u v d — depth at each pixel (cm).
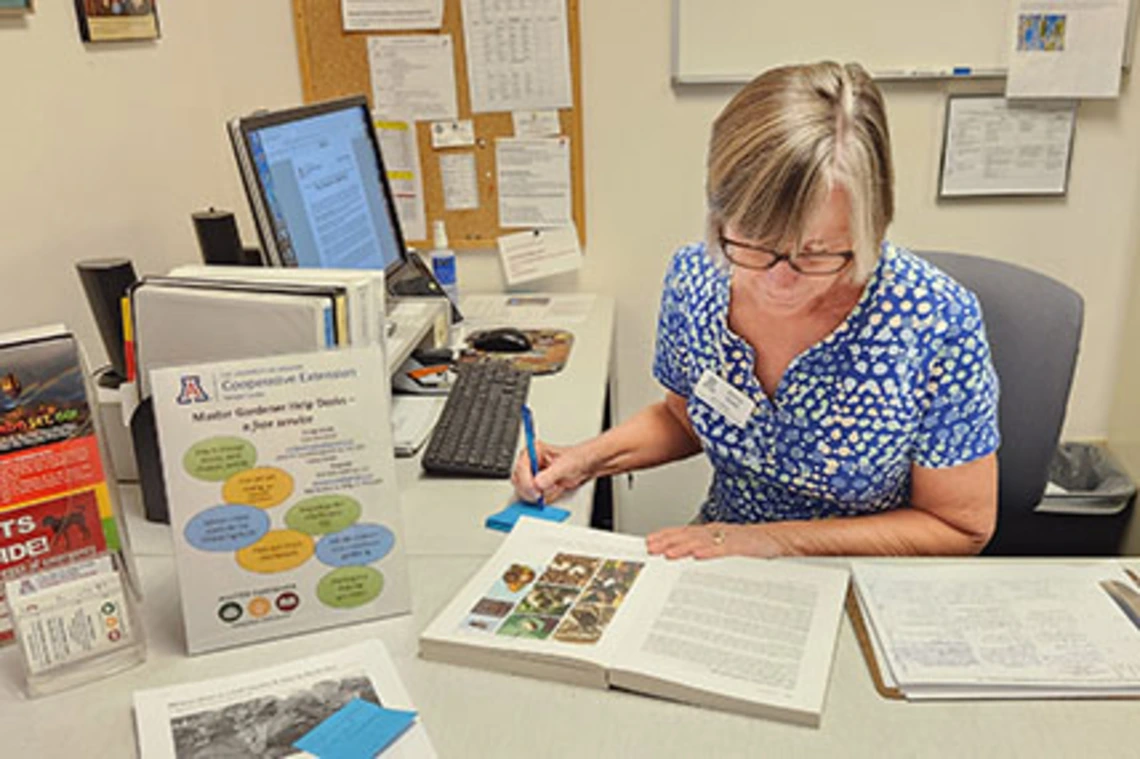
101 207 165
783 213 100
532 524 121
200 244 167
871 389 121
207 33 212
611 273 229
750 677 92
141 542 124
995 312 149
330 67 216
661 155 219
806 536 119
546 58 212
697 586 107
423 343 183
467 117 218
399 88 216
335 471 104
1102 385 229
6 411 100
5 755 87
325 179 169
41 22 148
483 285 233
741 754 85
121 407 136
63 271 154
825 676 92
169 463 99
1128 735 86
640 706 91
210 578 101
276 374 102
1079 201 216
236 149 144
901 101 212
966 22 205
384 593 105
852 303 119
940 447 123
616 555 113
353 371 104
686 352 139
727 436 134
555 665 94
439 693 93
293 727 88
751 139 102
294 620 104
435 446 142
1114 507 218
